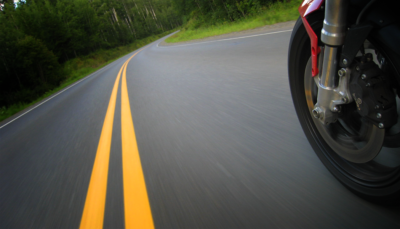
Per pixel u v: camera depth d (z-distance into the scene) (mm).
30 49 32438
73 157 2539
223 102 2963
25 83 33156
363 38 896
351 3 952
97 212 1434
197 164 1722
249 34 9570
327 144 1303
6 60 31406
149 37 87562
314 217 1044
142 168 1857
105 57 54719
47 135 3963
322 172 1332
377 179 1000
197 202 1311
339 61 1036
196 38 19578
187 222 1180
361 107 981
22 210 1729
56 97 11094
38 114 7230
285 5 13383
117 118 3582
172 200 1380
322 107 1159
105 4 84125
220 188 1389
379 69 947
